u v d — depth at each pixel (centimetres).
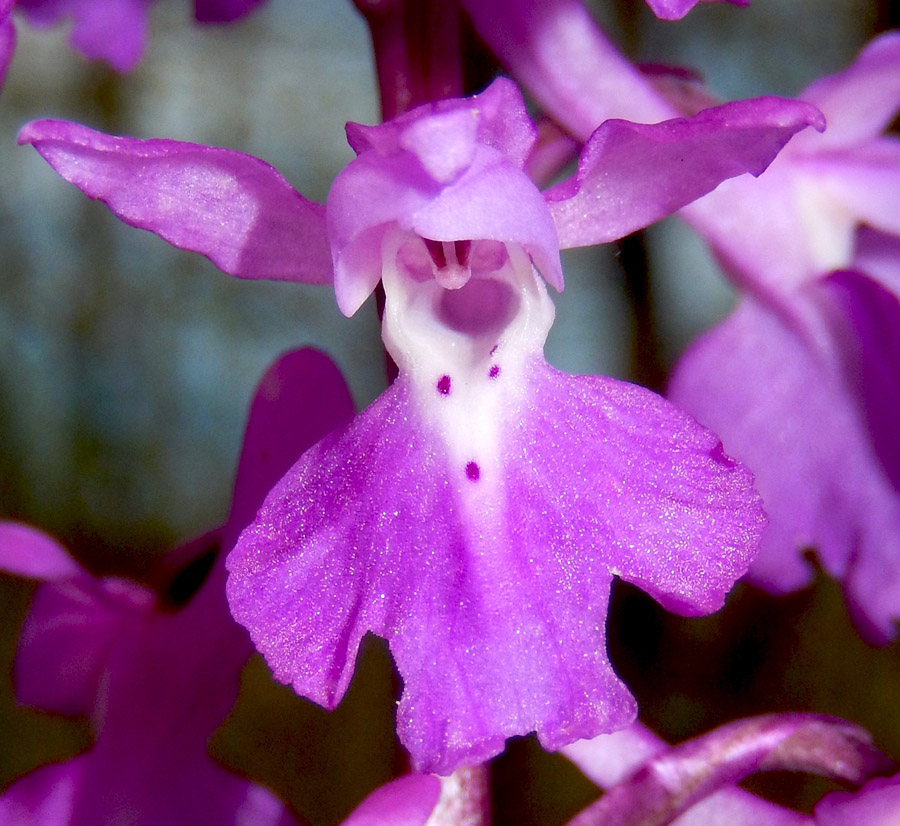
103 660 7
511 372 6
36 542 7
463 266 6
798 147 7
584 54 6
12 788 7
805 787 14
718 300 17
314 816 17
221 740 17
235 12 8
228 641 6
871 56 7
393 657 5
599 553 6
